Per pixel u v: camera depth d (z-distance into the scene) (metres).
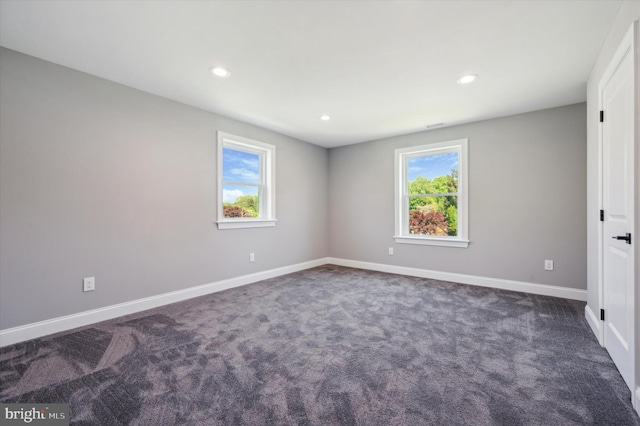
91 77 2.49
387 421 1.33
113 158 2.63
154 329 2.36
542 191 3.33
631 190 1.49
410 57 2.22
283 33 1.92
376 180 4.70
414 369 1.77
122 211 2.69
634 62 1.43
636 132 1.43
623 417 1.35
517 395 1.52
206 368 1.78
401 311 2.77
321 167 5.17
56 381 1.64
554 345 2.06
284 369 1.77
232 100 3.07
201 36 1.95
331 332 2.30
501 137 3.57
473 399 1.49
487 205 3.67
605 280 1.98
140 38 1.97
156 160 2.93
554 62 2.28
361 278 4.13
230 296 3.28
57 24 1.82
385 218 4.61
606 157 1.95
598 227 2.10
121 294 2.68
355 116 3.56
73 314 2.39
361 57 2.21
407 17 1.76
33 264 2.20
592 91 2.33
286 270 4.45
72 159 2.39
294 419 1.35
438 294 3.33
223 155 3.71
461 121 3.74
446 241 3.97
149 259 2.88
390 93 2.88
